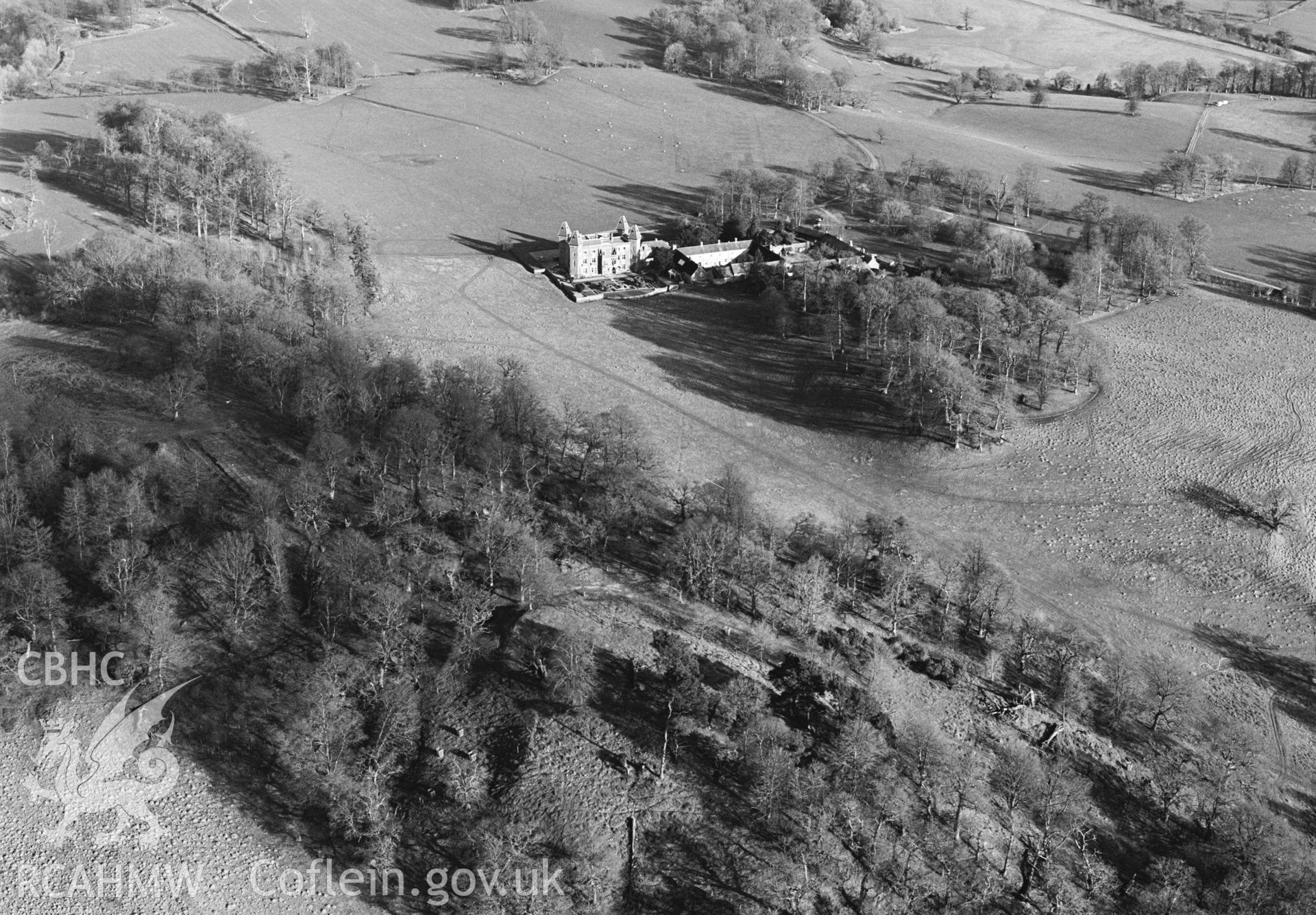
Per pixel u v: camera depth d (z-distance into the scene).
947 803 132.62
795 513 192.50
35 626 144.25
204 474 170.88
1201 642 171.38
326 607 148.12
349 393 190.62
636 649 147.12
